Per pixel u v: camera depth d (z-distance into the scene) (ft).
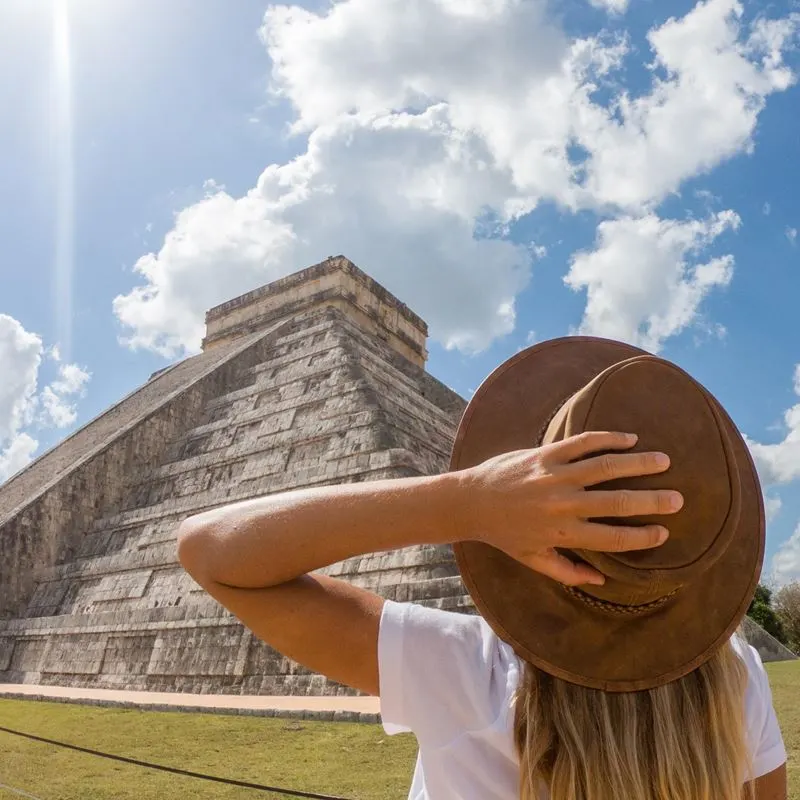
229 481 74.84
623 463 4.49
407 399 87.30
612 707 5.24
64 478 80.79
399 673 5.69
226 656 52.49
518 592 5.45
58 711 45.55
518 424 5.76
